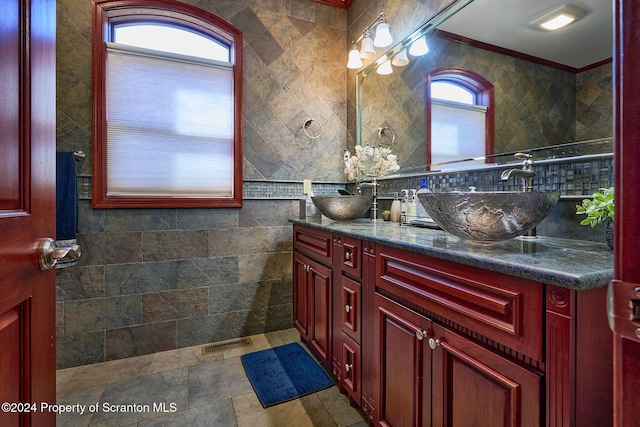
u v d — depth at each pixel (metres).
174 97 2.05
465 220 0.91
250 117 2.24
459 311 0.83
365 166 2.34
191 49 2.16
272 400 1.50
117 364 1.85
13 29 0.62
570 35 1.13
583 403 0.62
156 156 2.00
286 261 2.36
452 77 1.61
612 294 0.34
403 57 1.96
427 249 0.93
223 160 2.18
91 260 1.85
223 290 2.18
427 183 1.78
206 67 2.13
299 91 2.39
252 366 1.82
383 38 1.95
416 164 1.87
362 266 1.31
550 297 0.63
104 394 1.56
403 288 1.05
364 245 1.30
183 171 2.07
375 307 1.22
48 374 0.75
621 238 0.33
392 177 2.07
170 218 2.04
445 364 0.89
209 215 2.14
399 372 1.08
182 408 1.45
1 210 0.57
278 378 1.69
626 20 0.33
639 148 0.32
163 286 2.02
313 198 1.99
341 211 1.85
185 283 2.08
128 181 1.94
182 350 2.03
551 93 1.18
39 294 0.71
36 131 0.70
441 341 0.90
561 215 1.12
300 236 2.03
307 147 2.42
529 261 0.71
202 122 2.12
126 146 1.93
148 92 1.98
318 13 2.45
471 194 0.87
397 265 1.09
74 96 1.80
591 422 0.63
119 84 1.91
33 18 0.69
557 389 0.62
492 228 0.89
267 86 2.28
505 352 0.72
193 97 2.10
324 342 1.67
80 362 1.83
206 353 1.99
